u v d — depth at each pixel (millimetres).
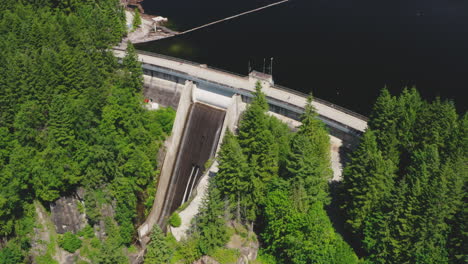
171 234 121938
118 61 163000
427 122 110562
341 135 129500
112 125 124688
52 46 144625
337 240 107438
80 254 121125
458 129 108688
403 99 117875
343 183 111750
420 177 99000
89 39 145875
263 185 112312
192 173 146250
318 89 170750
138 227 131000
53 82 127250
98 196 121000
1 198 109562
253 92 130750
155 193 138500
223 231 110000
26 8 167625
